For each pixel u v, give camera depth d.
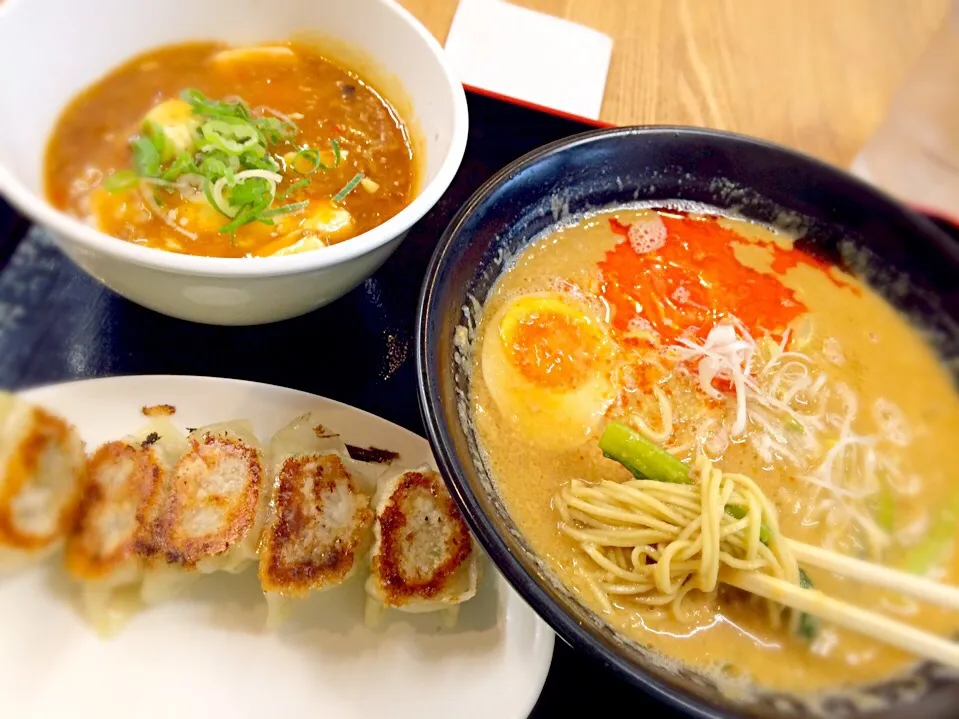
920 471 0.21
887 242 0.24
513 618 0.18
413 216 0.18
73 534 0.18
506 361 0.21
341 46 0.23
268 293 0.18
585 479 0.20
